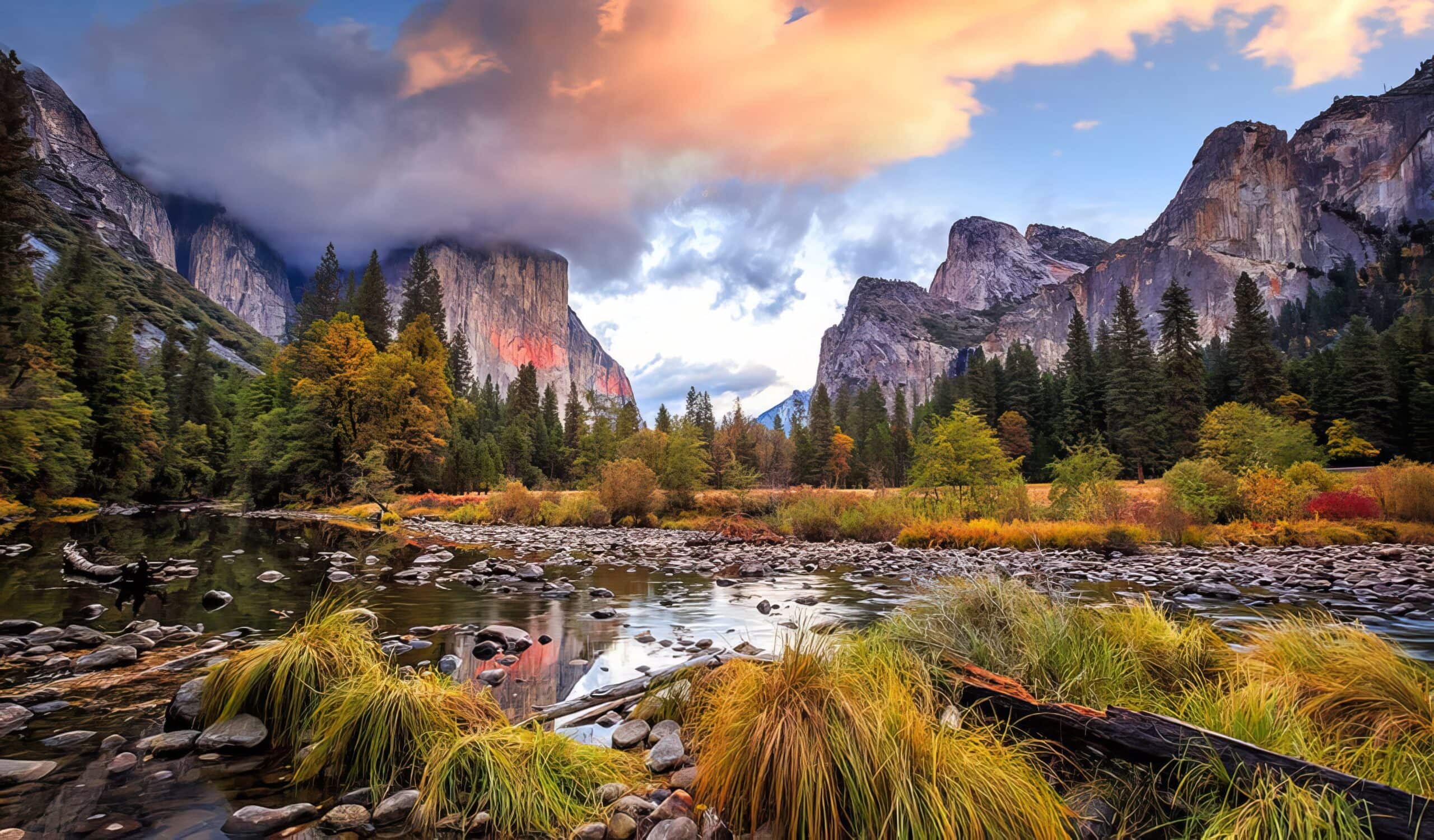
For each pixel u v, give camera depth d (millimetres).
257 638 7070
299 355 50594
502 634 7254
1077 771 3434
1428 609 9898
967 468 25422
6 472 28188
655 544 20359
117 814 3205
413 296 74500
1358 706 3842
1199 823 2850
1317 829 2514
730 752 3312
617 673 6090
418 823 3193
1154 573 14391
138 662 6121
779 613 9219
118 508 40094
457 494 48844
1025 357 80875
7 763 3705
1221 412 36562
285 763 3867
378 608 9305
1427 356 59969
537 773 3477
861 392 116125
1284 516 23203
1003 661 4594
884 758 2957
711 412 106188
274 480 44969
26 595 9555
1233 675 4473
